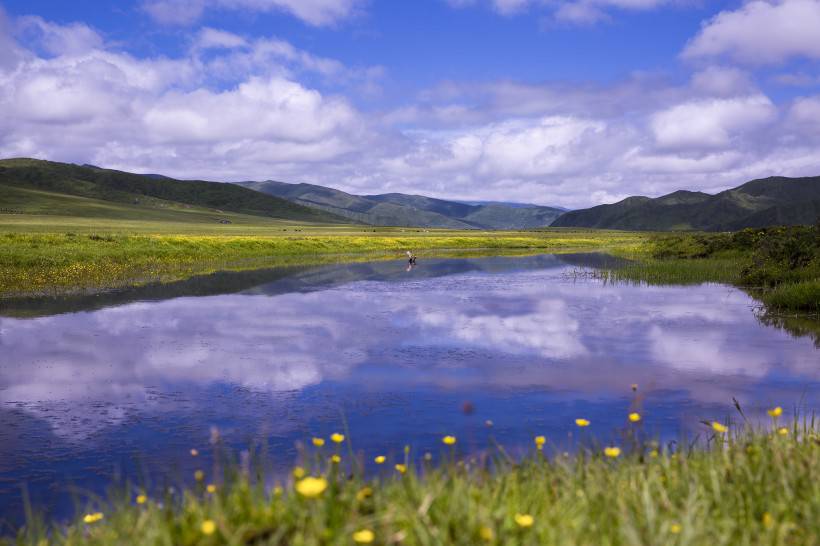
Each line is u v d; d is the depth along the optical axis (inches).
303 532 127.0
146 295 1010.7
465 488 155.6
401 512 135.9
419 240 3356.3
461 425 364.8
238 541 122.2
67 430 364.2
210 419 384.5
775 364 517.0
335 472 168.1
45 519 245.1
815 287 830.5
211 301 943.7
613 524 138.3
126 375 497.0
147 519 147.4
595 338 644.1
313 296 1018.7
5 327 706.8
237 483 173.9
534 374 494.6
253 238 2571.4
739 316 773.3
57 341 631.8
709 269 1360.7
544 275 1427.2
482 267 1733.5
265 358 558.9
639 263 1743.4
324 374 499.5
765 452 193.0
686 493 159.9
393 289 1131.9
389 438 340.8
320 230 5556.1
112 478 289.6
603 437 332.8
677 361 533.6
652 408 394.9
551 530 128.3
